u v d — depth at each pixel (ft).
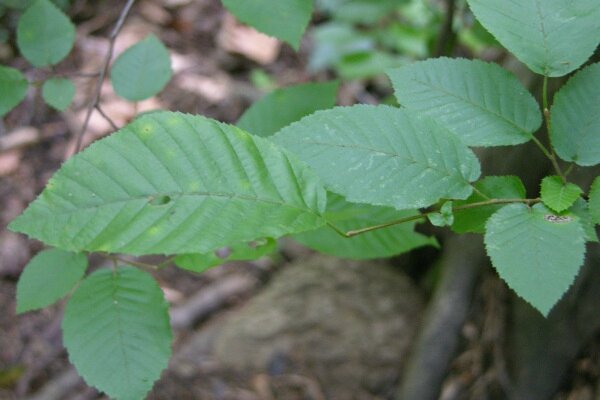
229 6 1.76
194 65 4.28
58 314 3.39
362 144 1.47
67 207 1.40
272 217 1.43
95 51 4.15
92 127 3.82
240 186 1.44
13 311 3.37
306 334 3.08
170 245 1.40
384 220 1.78
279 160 1.45
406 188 1.45
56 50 1.92
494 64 1.54
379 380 2.99
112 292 1.69
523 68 2.13
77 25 4.29
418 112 1.49
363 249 1.81
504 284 2.69
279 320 3.12
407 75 1.54
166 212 1.42
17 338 3.29
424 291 3.17
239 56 4.43
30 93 3.95
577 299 2.38
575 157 1.49
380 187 1.45
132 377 1.66
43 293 1.74
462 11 2.64
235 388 3.05
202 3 4.59
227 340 3.14
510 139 1.50
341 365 3.02
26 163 3.77
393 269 3.23
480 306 2.81
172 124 1.44
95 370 1.66
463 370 2.87
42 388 3.13
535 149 2.09
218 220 1.42
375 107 1.48
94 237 1.40
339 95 4.24
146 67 1.94
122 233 1.40
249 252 1.70
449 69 1.54
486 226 1.42
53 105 1.91
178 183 1.43
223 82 4.24
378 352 3.02
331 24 4.41
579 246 1.38
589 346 2.59
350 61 4.02
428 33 3.83
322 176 1.46
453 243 2.79
